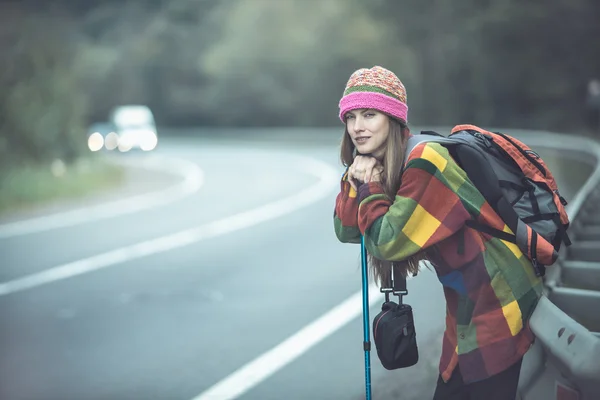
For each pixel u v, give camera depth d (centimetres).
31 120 3020
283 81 8419
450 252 332
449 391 351
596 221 883
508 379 331
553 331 298
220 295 1107
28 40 3108
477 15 6750
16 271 1352
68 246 1614
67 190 2673
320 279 1195
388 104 343
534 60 6456
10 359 827
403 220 328
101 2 10694
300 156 4675
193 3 9719
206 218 1998
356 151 369
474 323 329
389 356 355
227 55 8581
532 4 6369
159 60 9519
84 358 823
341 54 7838
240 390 705
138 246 1584
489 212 329
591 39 6284
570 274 552
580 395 296
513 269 328
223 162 4384
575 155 2966
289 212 2075
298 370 755
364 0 7675
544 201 335
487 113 6800
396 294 369
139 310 1031
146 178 3391
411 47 7306
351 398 668
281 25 8319
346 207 372
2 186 2491
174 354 825
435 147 329
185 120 9369
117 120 4850
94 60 9581
